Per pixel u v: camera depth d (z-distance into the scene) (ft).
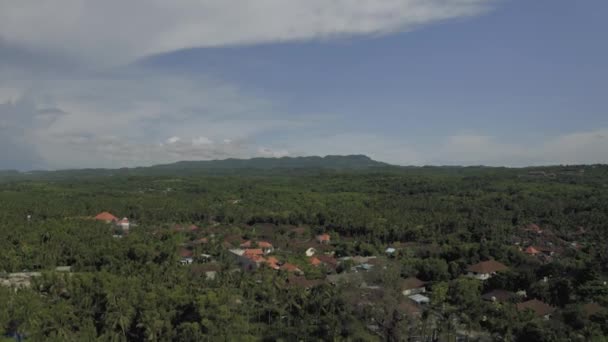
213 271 419.74
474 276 407.64
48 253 440.04
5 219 557.33
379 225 613.11
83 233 505.66
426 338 279.90
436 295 326.24
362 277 317.01
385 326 275.59
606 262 386.32
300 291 330.54
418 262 422.82
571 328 263.08
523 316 281.13
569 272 377.30
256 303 329.31
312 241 606.14
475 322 283.38
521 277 361.10
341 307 294.05
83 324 282.97
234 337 272.92
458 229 583.99
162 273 380.78
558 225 588.50
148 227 639.35
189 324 271.90
